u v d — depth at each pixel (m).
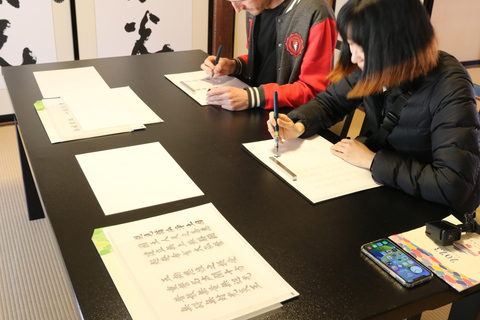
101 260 0.93
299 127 1.47
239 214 1.10
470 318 1.06
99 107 1.63
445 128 1.18
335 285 0.90
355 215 1.12
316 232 1.05
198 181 1.23
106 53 3.47
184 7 3.59
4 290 1.97
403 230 1.07
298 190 1.20
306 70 1.76
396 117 1.33
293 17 1.75
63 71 1.97
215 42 3.81
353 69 1.41
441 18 4.49
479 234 1.08
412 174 1.19
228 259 0.94
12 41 3.15
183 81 1.92
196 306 0.83
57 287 2.01
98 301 0.84
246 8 1.83
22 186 2.68
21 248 2.22
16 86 1.80
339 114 1.59
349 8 1.18
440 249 1.01
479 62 5.05
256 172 1.29
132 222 1.04
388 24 1.12
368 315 0.84
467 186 1.14
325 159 1.36
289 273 0.93
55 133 1.44
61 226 1.03
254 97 1.68
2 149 3.04
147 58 2.20
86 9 3.27
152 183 1.21
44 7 3.15
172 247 0.97
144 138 1.45
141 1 3.43
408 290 0.90
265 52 2.00
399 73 1.16
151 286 0.87
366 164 1.31
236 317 0.81
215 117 1.62
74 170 1.25
